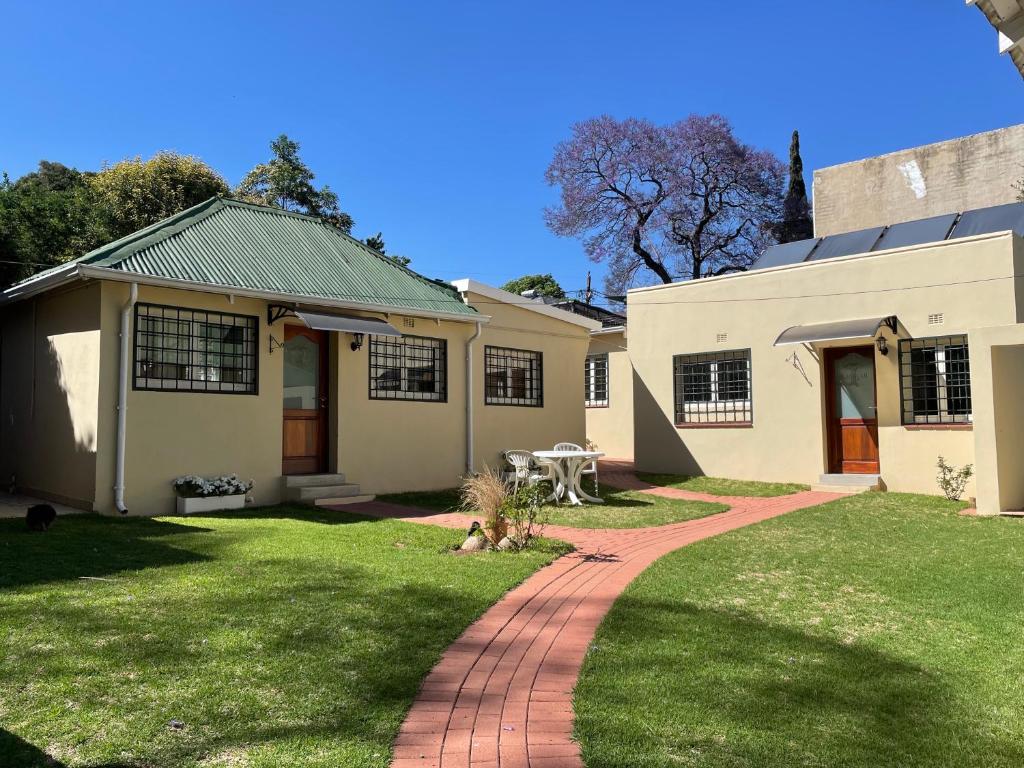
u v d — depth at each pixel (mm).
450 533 8859
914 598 6074
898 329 13047
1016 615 5586
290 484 11641
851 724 3631
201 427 10719
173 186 23375
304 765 3055
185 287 10266
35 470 11250
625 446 20766
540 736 3455
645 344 16969
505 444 15422
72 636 4473
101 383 9727
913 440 12883
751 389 15094
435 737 3426
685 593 6164
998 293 11945
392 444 13297
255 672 4039
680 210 32656
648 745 3357
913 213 24656
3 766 2922
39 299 11422
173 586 5766
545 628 5176
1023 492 11102
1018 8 6535
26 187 17953
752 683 4145
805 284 14328
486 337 15156
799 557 7750
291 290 11602
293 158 29188
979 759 3285
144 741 3213
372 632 4828
